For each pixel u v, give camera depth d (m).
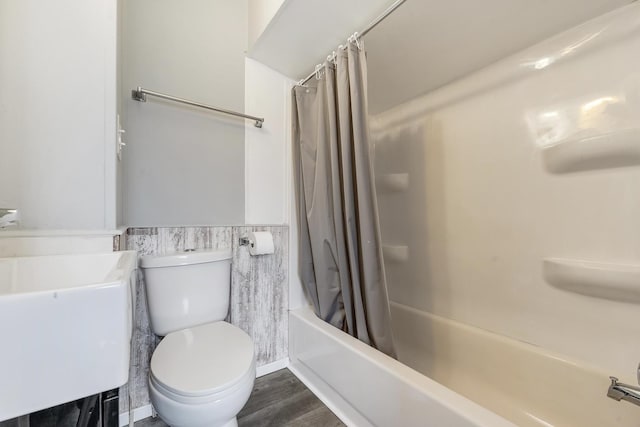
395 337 1.75
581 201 1.11
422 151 1.74
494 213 1.39
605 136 1.01
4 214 0.73
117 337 0.45
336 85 1.39
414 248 1.76
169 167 1.38
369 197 1.22
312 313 1.67
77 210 0.90
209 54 1.51
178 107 1.41
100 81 0.94
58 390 0.40
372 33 1.27
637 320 0.97
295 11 1.24
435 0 1.06
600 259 1.06
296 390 1.46
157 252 1.30
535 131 1.25
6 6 0.84
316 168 1.49
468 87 1.52
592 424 0.98
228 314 1.48
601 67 1.06
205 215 1.48
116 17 0.96
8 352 0.38
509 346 1.25
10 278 0.69
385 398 1.05
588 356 1.08
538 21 1.12
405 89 1.68
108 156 0.94
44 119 0.87
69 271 0.77
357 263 1.30
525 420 1.12
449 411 0.83
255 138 1.66
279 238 1.70
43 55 0.88
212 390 0.82
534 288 1.24
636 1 0.98
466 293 1.50
